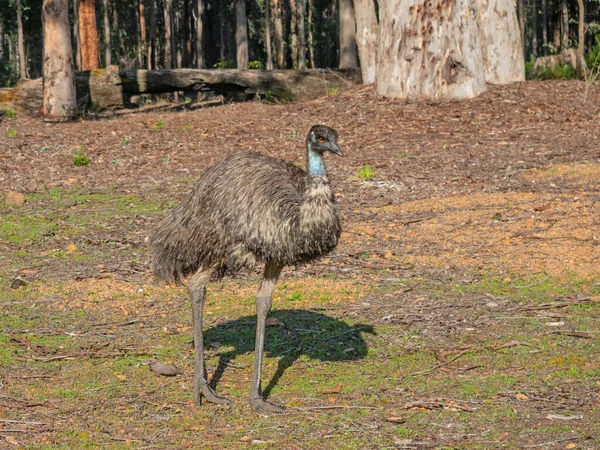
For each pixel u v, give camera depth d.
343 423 7.34
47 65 28.36
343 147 20.97
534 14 66.50
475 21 24.92
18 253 13.11
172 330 9.85
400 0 24.69
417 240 13.61
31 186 17.75
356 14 29.38
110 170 19.36
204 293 7.94
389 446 6.87
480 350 9.09
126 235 14.16
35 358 8.87
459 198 15.82
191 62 70.06
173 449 6.87
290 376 8.52
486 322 9.99
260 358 7.77
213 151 21.14
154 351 9.14
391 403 7.78
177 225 7.96
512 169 17.88
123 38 70.06
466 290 11.24
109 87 31.44
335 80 32.44
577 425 7.20
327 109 24.86
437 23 24.31
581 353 8.91
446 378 8.38
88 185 17.92
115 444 6.95
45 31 28.41
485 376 8.39
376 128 22.58
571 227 13.67
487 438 6.99
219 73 31.69
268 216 7.38
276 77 31.98
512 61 27.28
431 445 6.88
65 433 7.13
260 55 76.25
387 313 10.42
